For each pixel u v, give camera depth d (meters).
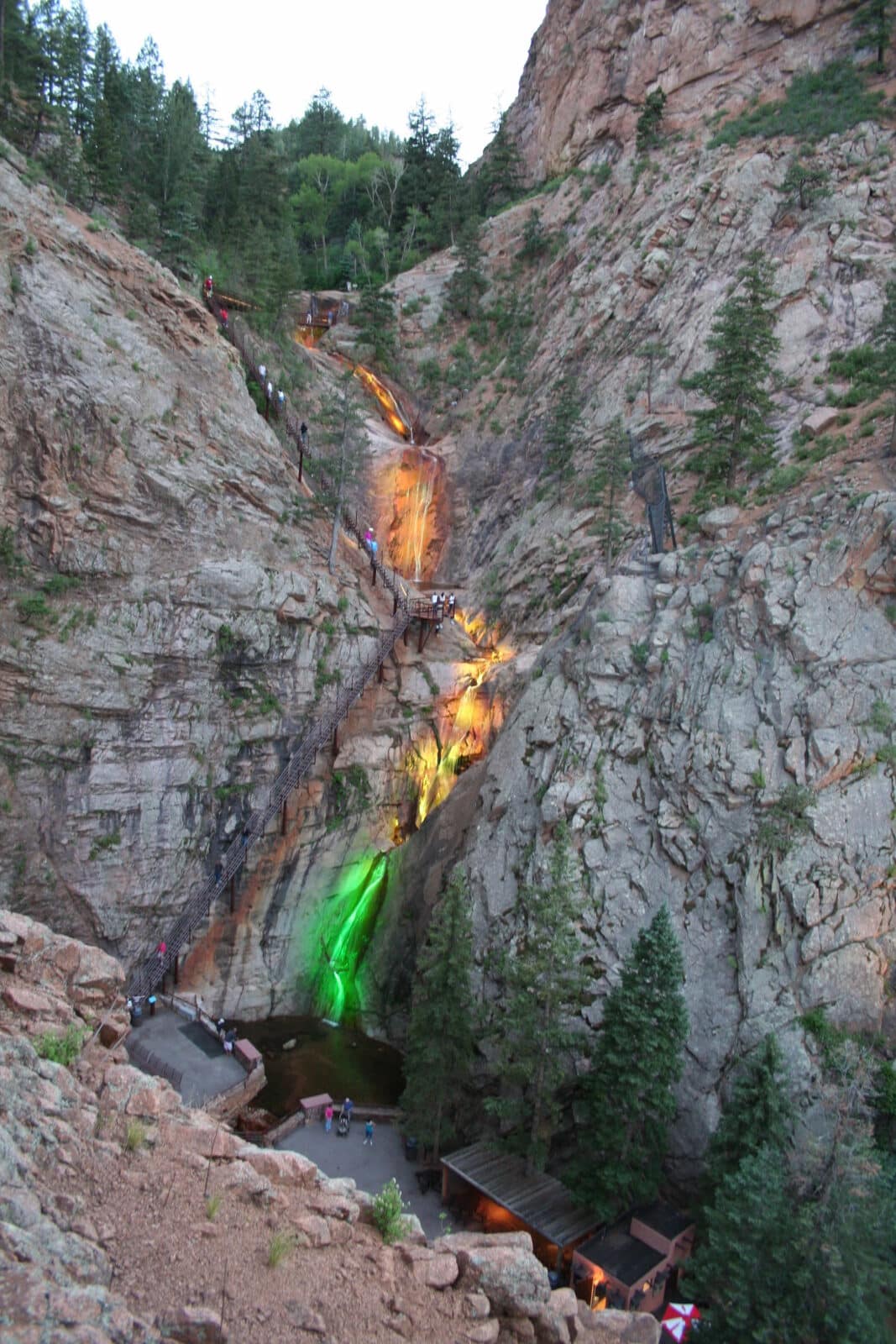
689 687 34.31
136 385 41.75
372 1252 11.80
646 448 52.72
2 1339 7.59
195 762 39.25
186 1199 11.39
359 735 45.59
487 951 33.84
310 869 43.53
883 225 54.97
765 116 67.06
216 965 40.12
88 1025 14.98
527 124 94.31
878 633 31.59
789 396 49.09
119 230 56.84
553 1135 28.33
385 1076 36.25
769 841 29.39
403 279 83.19
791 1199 20.52
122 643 37.81
